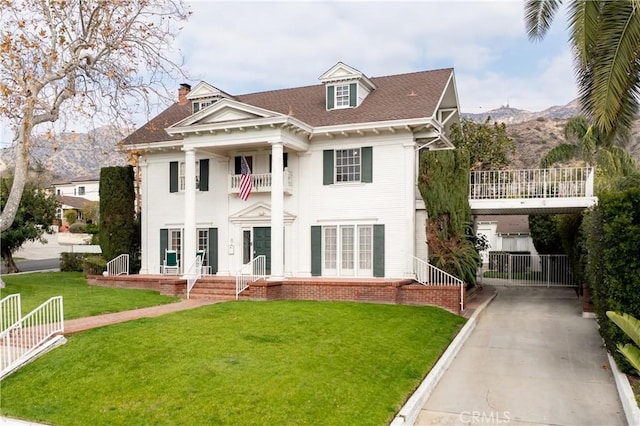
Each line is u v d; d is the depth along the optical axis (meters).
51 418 9.06
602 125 12.72
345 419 8.73
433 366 12.44
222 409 8.88
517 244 46.88
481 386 11.36
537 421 9.43
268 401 9.12
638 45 12.61
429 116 21.78
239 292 20.59
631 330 8.12
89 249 50.75
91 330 13.53
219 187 26.28
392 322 15.80
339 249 23.67
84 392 9.89
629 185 21.81
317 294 20.75
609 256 11.15
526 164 78.31
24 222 33.75
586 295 18.89
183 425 8.47
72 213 73.44
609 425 9.23
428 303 19.45
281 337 13.10
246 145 23.67
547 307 21.42
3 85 20.23
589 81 13.78
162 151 27.75
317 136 23.89
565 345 14.77
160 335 12.99
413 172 22.59
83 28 22.84
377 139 23.09
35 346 12.14
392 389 10.43
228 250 25.89
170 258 26.59
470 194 23.55
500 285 31.08
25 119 21.50
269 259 25.06
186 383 9.90
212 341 12.50
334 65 25.16
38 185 36.94
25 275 30.48
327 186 23.91
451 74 26.02
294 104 27.59
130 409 9.13
